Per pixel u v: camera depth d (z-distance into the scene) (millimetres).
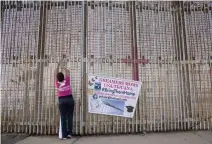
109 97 5730
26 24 6012
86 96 5699
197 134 5512
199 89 5984
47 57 5840
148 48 6043
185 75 6027
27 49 5898
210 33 6211
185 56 6102
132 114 5742
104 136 5473
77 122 5566
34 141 5047
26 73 5820
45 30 5953
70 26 5938
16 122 5637
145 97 5852
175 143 4828
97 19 6000
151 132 5758
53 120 5602
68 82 5395
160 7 6270
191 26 6227
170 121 5832
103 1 6070
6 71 5844
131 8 6164
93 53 5855
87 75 5766
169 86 5953
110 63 5859
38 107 5652
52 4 6059
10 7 6109
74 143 4875
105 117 5691
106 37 5949
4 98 5734
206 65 6078
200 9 6293
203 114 5906
